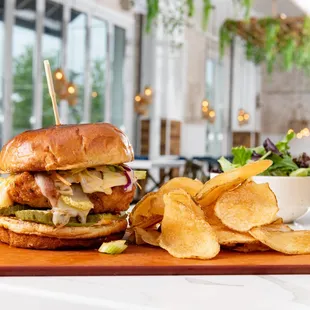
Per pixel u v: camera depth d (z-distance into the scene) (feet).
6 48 10.37
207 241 1.82
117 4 13.83
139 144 15.62
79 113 12.66
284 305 1.43
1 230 2.04
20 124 10.80
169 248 1.87
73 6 12.22
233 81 21.09
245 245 1.94
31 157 1.96
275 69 23.68
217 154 20.61
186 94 17.42
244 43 20.25
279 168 2.77
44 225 1.95
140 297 1.47
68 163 1.95
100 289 1.54
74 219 1.97
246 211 1.94
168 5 14.58
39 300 1.44
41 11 11.05
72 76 12.44
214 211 1.96
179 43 15.39
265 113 23.95
